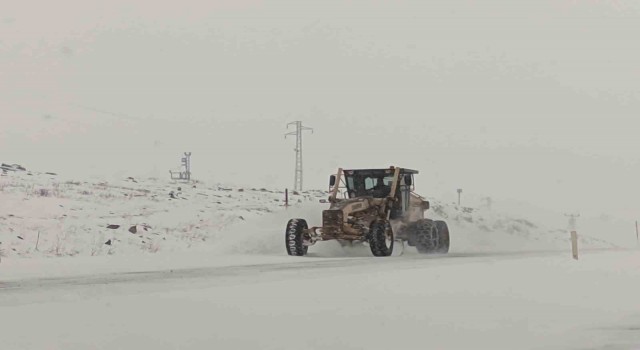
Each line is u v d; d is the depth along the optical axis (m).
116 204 44.59
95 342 9.20
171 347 9.12
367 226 28.72
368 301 13.26
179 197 53.81
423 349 9.70
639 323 12.26
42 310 11.50
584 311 13.48
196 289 14.51
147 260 24.39
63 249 27.58
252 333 10.12
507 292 15.42
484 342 10.30
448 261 23.66
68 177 64.88
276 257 26.73
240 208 49.94
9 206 36.91
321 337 10.05
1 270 19.73
